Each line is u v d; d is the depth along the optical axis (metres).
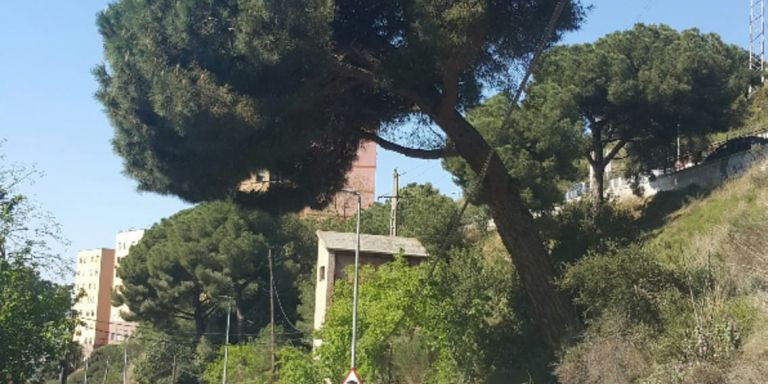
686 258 22.73
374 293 29.83
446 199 42.62
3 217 14.73
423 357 29.28
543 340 24.56
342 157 24.91
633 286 19.91
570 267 21.33
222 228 57.75
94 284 114.06
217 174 20.91
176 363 61.34
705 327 16.69
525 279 22.19
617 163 51.91
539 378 22.14
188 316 63.16
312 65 19.12
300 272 59.44
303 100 19.55
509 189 22.23
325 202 25.64
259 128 19.14
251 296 58.47
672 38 39.31
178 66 18.27
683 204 34.06
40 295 14.63
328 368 29.97
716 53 38.78
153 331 65.31
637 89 37.50
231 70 18.69
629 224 24.92
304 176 24.06
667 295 19.19
